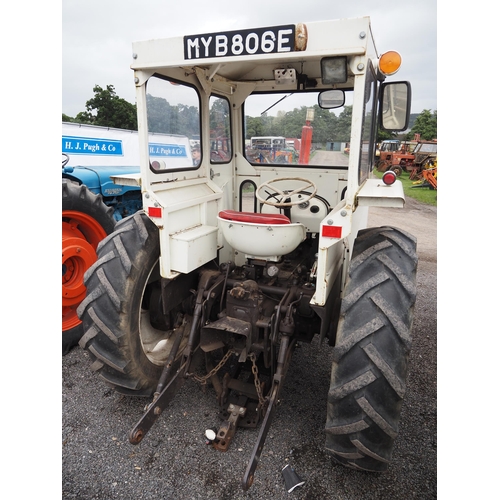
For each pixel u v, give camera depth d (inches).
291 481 81.9
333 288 93.1
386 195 77.4
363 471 85.6
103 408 105.2
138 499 78.9
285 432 96.3
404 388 70.5
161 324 109.3
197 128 110.8
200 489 81.0
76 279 134.9
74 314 136.6
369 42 74.8
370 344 71.2
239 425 95.2
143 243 92.2
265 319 93.7
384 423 70.9
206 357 104.0
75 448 91.6
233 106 128.6
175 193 99.1
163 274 94.0
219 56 77.3
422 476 84.9
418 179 666.8
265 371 106.1
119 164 213.5
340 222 77.0
